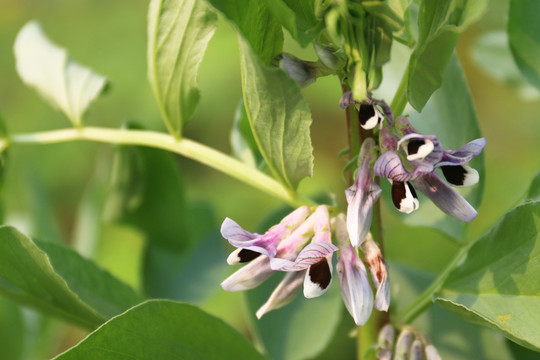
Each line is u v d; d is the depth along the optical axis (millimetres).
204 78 1121
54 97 431
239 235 358
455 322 459
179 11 378
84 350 366
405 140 345
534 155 1034
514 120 1088
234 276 361
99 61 1227
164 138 405
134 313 371
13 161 1109
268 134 369
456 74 421
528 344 362
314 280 354
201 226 508
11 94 1239
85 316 394
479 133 417
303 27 361
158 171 465
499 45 513
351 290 355
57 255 404
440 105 423
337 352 487
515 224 377
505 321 371
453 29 347
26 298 399
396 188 352
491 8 950
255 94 361
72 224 1097
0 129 428
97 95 422
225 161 396
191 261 500
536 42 421
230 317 692
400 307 469
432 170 347
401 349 384
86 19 1271
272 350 447
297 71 357
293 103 359
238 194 1016
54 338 522
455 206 356
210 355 386
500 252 380
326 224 361
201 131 1119
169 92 393
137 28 1243
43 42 446
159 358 377
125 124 437
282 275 455
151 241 490
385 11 346
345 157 376
